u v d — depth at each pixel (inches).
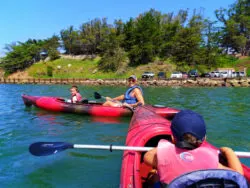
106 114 304.5
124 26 2373.3
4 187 135.3
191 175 68.1
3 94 755.4
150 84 1352.1
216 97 608.4
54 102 348.5
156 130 141.9
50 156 178.9
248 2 2571.4
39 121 295.0
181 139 79.5
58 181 142.0
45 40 2974.9
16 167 160.7
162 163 79.4
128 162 118.1
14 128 263.7
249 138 226.1
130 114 296.2
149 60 2086.6
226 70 1847.9
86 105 321.7
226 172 68.4
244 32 2524.6
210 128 264.2
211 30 2137.1
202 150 78.5
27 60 2615.7
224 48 2501.2
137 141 137.5
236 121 297.9
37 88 1167.0
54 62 2571.4
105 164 164.7
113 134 237.5
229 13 2667.3
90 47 2605.8
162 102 499.8
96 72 2129.7
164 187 76.1
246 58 2258.9
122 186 99.0
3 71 2719.0
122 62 2086.6
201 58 1988.2
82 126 268.2
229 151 86.8
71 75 2203.5
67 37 2795.3
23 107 407.5
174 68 1941.4
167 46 2111.2
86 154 182.4
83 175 148.9
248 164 162.6
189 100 538.0
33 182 141.0
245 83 1192.8
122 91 928.9
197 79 1334.9
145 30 2170.3
